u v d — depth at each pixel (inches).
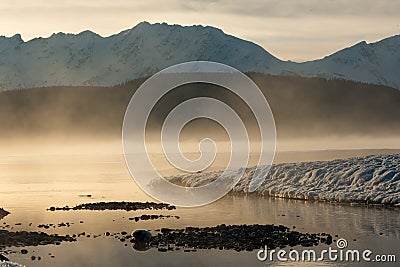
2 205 1961.1
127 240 1332.4
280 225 1440.7
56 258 1172.5
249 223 1508.4
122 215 1696.6
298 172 2162.9
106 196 2225.6
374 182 1846.7
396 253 1164.5
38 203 2014.0
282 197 1983.3
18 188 2593.5
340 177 1971.0
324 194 1859.0
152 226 1496.1
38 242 1318.9
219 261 1134.4
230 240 1299.2
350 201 1761.8
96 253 1210.0
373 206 1696.6
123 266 1109.1
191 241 1300.4
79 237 1371.8
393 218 1501.0
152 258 1164.5
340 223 1462.8
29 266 1111.6
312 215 1589.6
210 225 1494.8
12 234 1396.4
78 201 2068.2
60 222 1585.9
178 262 1131.3
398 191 1747.0
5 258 1138.0
